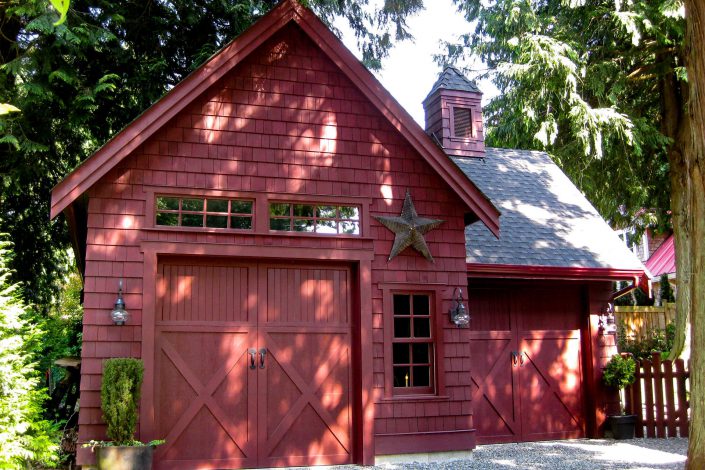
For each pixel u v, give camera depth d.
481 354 10.59
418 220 9.26
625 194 18.08
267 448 8.32
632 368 10.83
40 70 11.41
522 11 16.86
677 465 8.46
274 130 8.86
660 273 21.52
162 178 8.27
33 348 8.38
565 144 17.95
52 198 7.53
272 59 9.01
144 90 13.10
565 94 15.95
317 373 8.70
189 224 8.46
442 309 9.25
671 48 15.59
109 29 12.98
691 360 6.21
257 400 8.38
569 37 16.55
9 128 11.38
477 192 9.35
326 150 9.05
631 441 10.49
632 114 16.72
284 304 8.71
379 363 8.82
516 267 10.34
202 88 8.32
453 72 13.76
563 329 11.19
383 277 9.02
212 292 8.44
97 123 13.46
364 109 9.34
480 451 9.62
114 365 7.35
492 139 19.62
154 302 7.97
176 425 8.01
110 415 7.25
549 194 12.99
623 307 17.66
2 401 7.31
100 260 7.86
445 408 9.04
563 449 9.78
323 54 9.24
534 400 10.79
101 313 7.77
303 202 8.84
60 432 8.96
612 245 11.73
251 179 8.64
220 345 8.35
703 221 6.15
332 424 8.66
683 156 15.30
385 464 8.55
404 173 9.38
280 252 8.57
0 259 8.06
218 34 14.16
